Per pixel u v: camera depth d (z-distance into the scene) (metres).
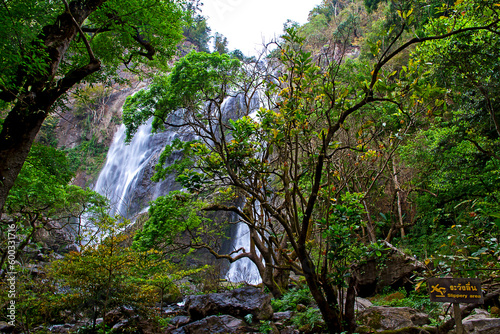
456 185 10.08
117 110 46.25
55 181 9.96
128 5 8.03
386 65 15.32
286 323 6.65
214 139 5.75
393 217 10.63
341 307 5.00
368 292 10.27
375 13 24.39
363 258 5.08
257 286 10.58
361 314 5.95
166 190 29.27
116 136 43.75
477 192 9.48
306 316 6.39
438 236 10.03
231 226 20.89
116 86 48.59
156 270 9.53
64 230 22.03
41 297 7.54
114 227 7.10
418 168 10.83
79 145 45.34
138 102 13.11
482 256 4.03
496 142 9.21
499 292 4.66
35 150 8.58
